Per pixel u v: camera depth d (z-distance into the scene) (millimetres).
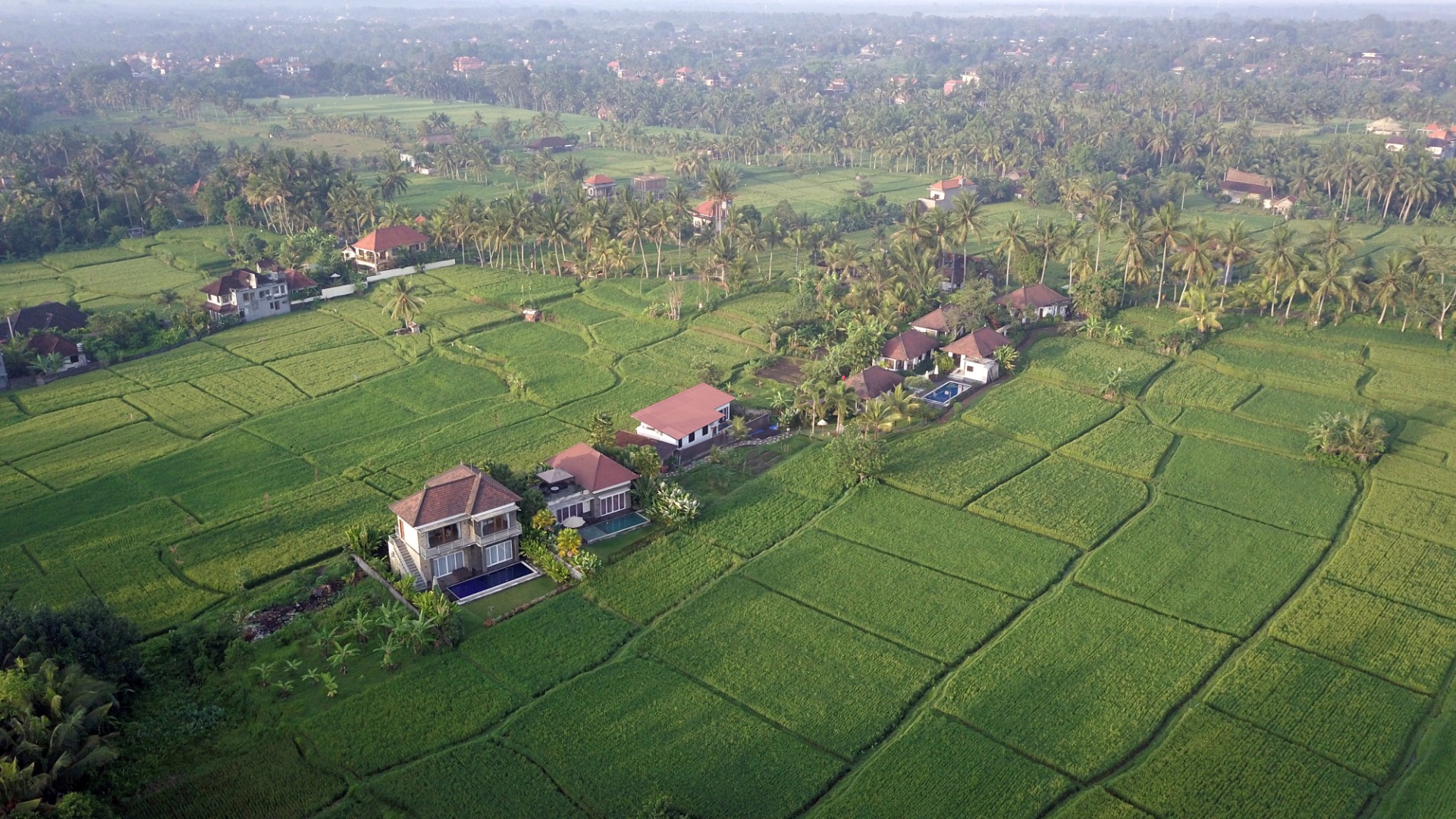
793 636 78938
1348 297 143375
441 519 84438
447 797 62594
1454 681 73000
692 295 166375
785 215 197625
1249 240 152375
